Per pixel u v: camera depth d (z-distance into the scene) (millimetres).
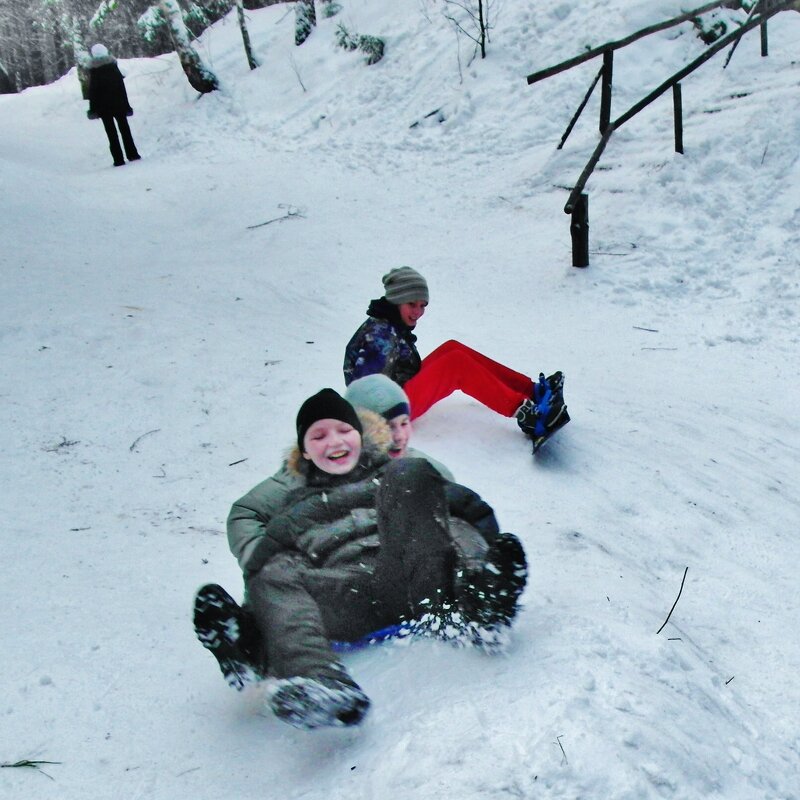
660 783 2160
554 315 8000
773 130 9562
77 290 8336
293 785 2324
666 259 8641
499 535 2650
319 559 2771
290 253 9852
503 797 2066
